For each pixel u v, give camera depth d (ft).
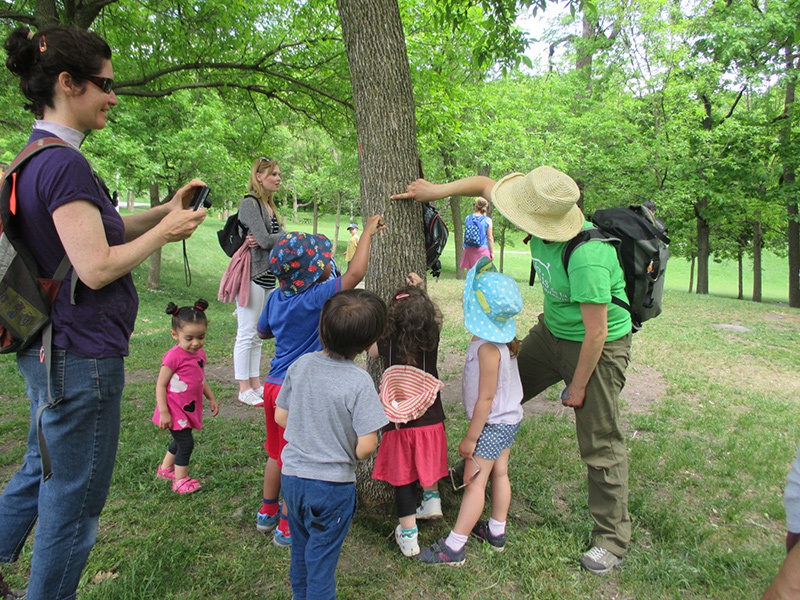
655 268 8.52
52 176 5.20
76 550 5.87
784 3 48.32
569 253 8.27
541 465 11.80
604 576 8.33
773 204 54.65
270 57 25.79
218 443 12.30
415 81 26.53
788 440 14.12
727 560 8.71
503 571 8.28
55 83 5.48
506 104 49.29
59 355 5.48
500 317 8.38
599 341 8.09
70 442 5.65
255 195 14.69
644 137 51.47
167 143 36.42
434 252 10.24
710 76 49.85
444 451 8.67
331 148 88.94
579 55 55.11
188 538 8.73
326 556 6.68
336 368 6.93
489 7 17.62
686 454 12.66
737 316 36.81
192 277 55.47
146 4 23.16
